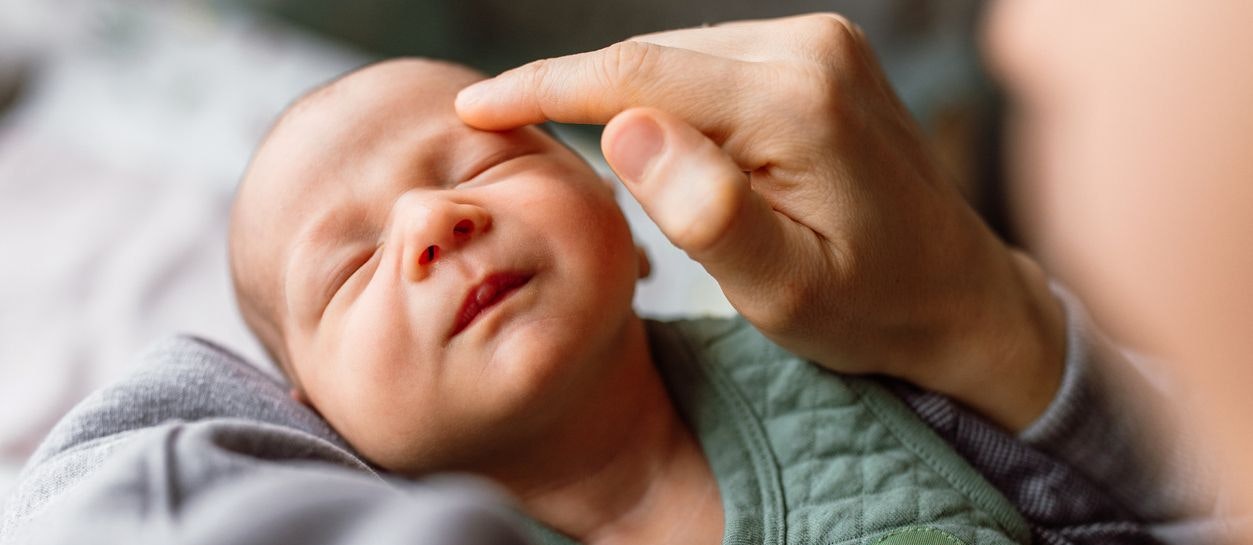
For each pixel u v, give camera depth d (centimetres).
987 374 53
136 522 35
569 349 50
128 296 79
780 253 48
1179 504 55
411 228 49
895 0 100
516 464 53
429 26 110
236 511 34
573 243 50
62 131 100
